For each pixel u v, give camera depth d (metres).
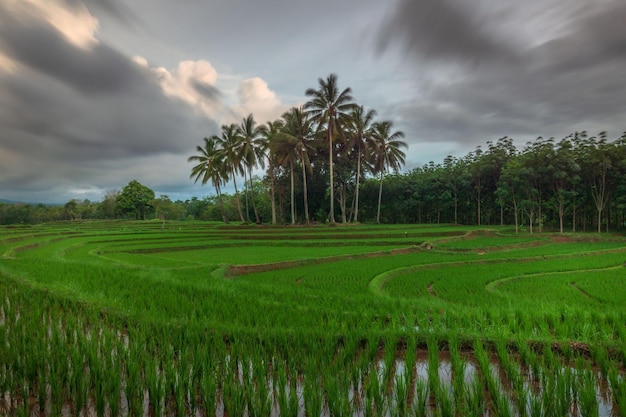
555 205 46.47
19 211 81.12
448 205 64.56
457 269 19.25
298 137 50.38
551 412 4.16
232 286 12.09
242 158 56.03
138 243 33.16
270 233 39.91
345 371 5.17
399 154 57.25
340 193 62.62
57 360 5.11
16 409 4.21
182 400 4.28
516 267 19.89
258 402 4.32
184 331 6.55
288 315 7.96
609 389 5.08
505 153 58.28
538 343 6.34
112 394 4.36
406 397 4.66
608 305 11.26
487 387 5.04
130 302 9.01
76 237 38.62
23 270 13.93
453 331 6.68
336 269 18.62
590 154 43.91
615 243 35.16
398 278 16.22
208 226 56.72
